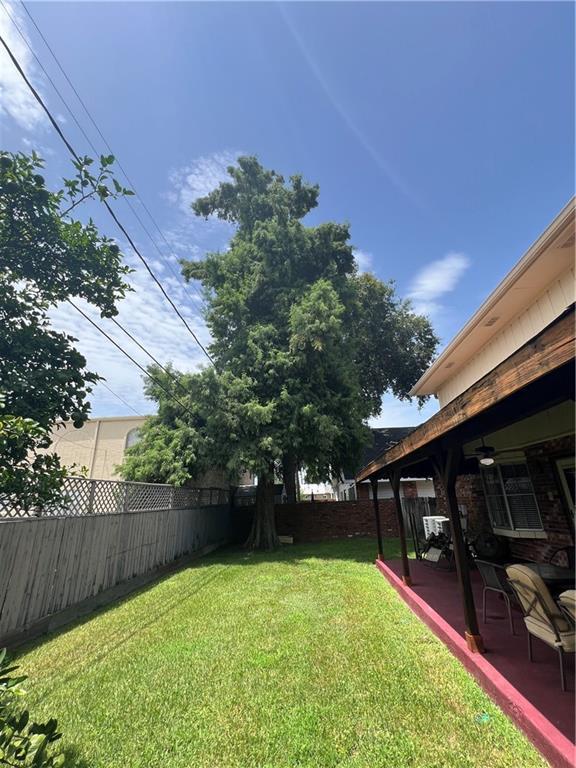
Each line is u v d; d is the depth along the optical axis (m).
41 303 3.82
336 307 11.45
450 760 2.29
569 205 3.67
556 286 4.88
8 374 3.42
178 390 12.16
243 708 2.99
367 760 2.34
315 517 14.80
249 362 11.69
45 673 3.73
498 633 3.98
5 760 1.62
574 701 2.60
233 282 13.02
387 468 6.45
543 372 1.87
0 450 2.67
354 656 3.84
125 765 2.40
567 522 5.21
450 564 7.56
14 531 4.54
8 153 3.33
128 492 7.37
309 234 13.70
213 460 11.27
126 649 4.27
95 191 3.68
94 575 6.03
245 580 7.64
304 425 11.08
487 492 7.48
